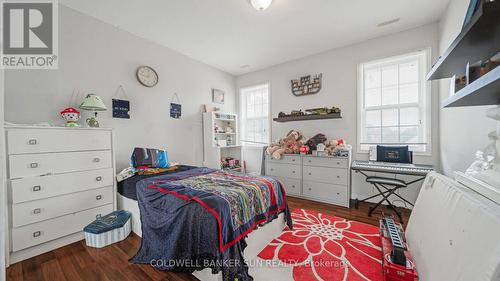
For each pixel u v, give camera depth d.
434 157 2.65
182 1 2.19
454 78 1.29
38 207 1.77
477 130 1.54
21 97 2.00
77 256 1.72
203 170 2.63
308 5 2.26
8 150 1.62
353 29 2.78
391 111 3.04
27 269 1.56
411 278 1.27
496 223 0.81
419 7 2.31
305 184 3.32
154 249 1.58
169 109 3.38
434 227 1.34
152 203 1.68
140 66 2.95
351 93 3.26
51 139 1.85
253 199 1.69
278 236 2.04
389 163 2.80
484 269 0.77
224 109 4.50
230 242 1.35
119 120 2.73
